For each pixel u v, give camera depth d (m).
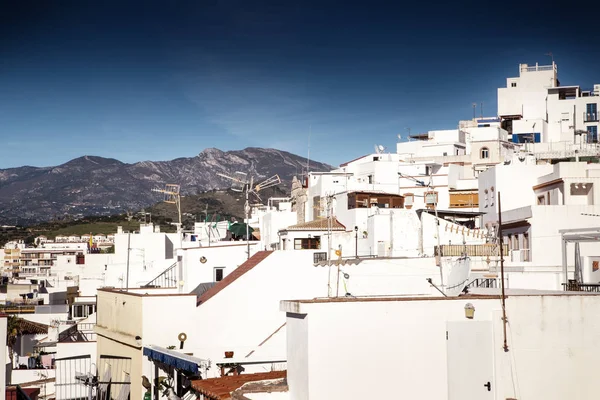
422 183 83.31
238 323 36.50
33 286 111.00
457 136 107.88
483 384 19.27
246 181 94.50
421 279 33.47
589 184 51.38
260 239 83.31
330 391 18.44
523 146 93.69
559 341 19.73
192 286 45.84
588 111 103.94
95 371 44.34
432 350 19.06
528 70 110.31
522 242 45.50
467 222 59.44
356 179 86.81
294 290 37.16
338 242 55.69
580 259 33.31
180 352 34.06
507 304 19.64
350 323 18.70
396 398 18.75
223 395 22.36
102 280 76.69
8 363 55.69
